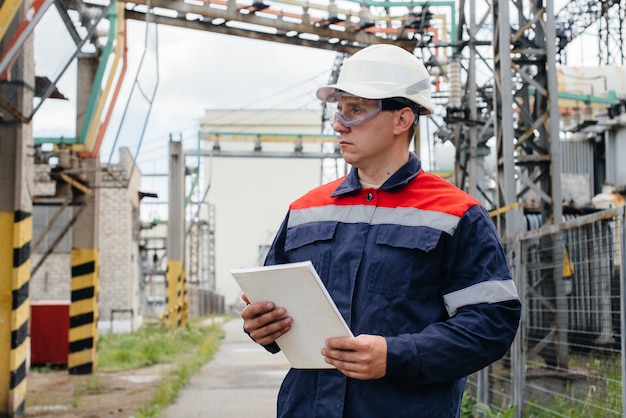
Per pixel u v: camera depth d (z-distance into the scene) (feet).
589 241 19.95
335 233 9.63
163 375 45.91
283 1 47.67
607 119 72.13
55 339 51.93
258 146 110.83
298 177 237.45
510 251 26.66
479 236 9.21
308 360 8.98
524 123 39.32
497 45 36.99
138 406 33.71
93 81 41.88
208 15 45.32
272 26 47.44
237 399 36.63
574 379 20.71
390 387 9.00
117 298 96.89
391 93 9.62
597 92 79.36
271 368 52.44
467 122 52.85
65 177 40.88
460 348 8.79
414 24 51.96
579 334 20.58
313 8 48.57
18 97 29.09
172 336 75.31
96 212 47.50
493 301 9.02
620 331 17.88
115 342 70.95
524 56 38.45
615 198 67.46
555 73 36.63
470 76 52.80
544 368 23.11
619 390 17.89
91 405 34.45
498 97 36.96
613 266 18.39
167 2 44.27
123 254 97.50
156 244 167.63
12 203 30.17
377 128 9.68
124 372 49.11
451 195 9.43
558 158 36.37
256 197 236.63
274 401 35.91
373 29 52.39
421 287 9.14
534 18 36.91
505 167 35.12
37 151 38.42
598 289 19.33
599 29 88.07
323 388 9.17
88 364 47.47
